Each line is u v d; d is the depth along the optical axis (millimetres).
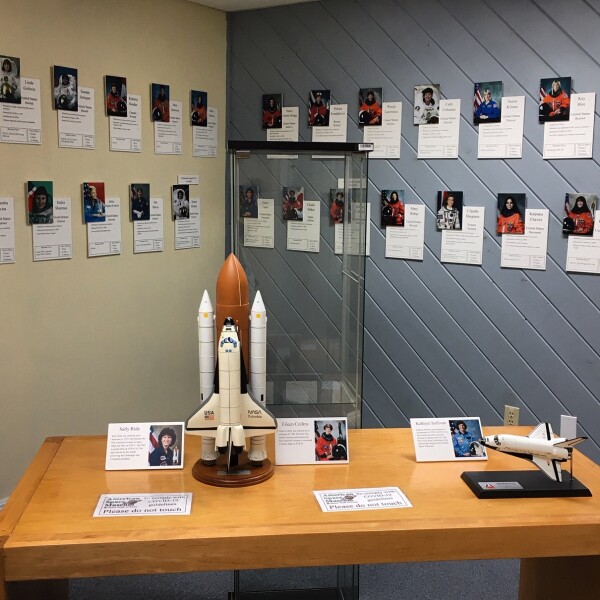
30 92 3041
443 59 3451
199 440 2295
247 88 4074
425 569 2861
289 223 2887
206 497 1918
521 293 3402
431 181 3562
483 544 1791
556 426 3398
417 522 1799
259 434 1996
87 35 3273
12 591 1735
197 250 4047
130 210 3592
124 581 2754
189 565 1722
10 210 3012
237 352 1911
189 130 3908
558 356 3352
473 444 2193
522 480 2008
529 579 2408
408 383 3777
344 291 2967
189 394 4113
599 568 1971
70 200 3270
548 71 3207
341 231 2918
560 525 1803
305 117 3896
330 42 3754
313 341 2996
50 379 3275
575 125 3168
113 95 3418
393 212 3682
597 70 3096
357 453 2230
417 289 3678
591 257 3205
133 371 3723
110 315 3547
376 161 3701
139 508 1848
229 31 4082
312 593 2488
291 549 1745
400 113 3600
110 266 3516
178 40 3766
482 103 3369
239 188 2846
